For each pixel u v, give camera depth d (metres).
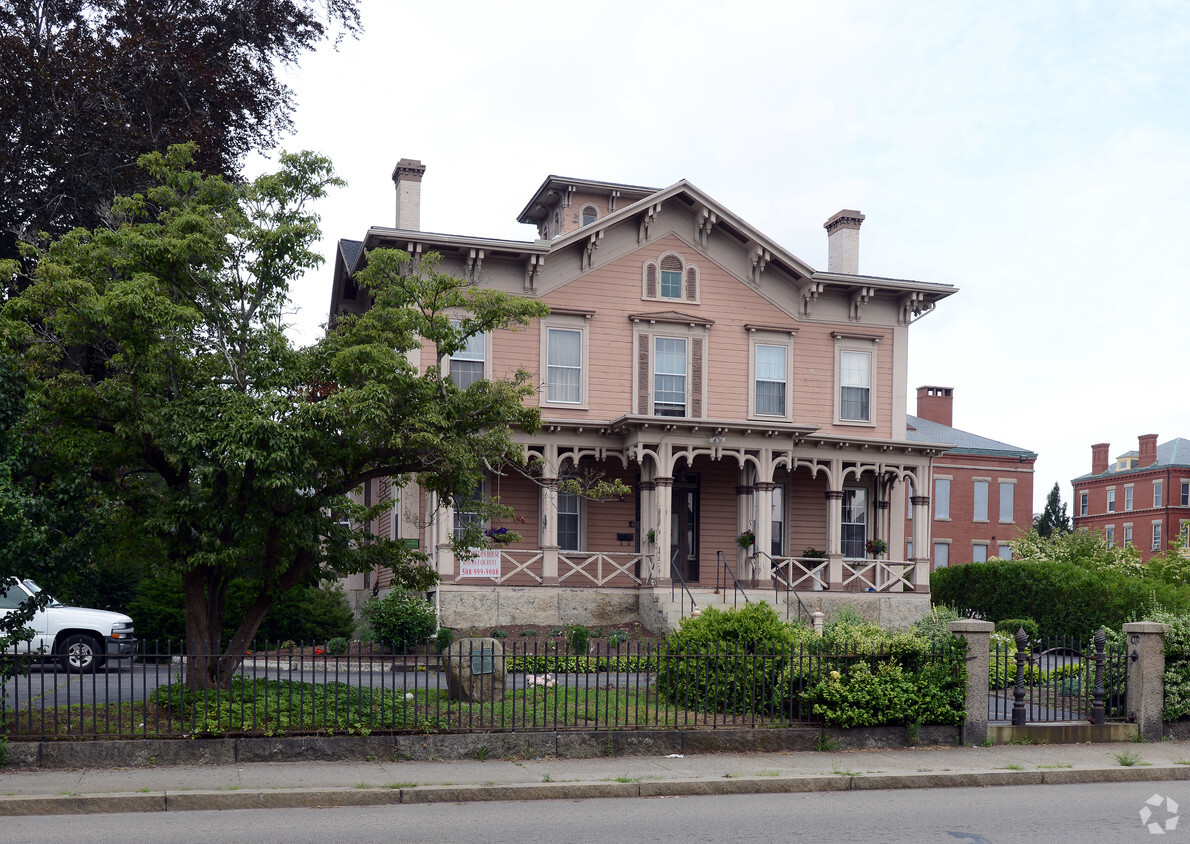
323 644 23.88
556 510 27.20
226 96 26.94
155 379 13.25
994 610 30.38
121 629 20.89
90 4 26.89
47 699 15.21
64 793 9.91
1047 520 71.50
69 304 12.59
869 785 11.52
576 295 28.98
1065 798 11.07
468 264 27.86
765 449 27.86
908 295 31.58
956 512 51.16
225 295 14.14
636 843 8.69
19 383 12.27
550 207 35.94
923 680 13.70
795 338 30.80
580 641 22.52
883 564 29.91
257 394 13.77
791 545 30.77
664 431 26.94
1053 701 16.23
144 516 13.33
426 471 15.10
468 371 27.86
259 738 11.73
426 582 15.44
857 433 30.97
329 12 28.70
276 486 12.51
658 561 26.64
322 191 14.52
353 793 10.27
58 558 11.99
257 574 13.82
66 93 24.81
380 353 13.15
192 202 14.48
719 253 30.38
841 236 32.91
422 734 12.20
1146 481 69.62
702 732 12.85
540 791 10.70
